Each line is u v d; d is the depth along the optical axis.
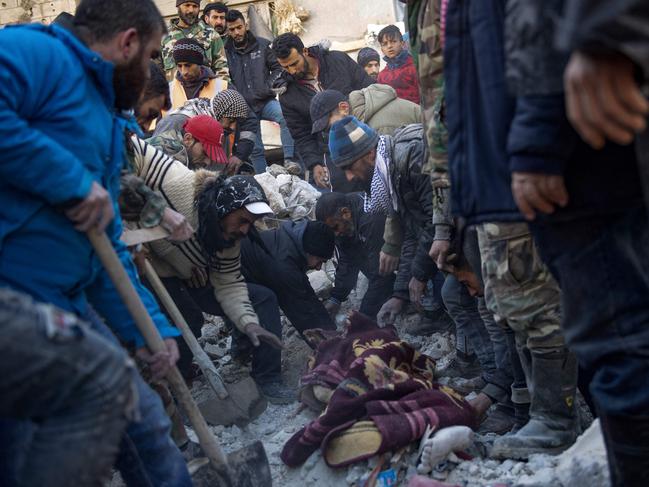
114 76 2.79
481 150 2.34
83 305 2.80
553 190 2.12
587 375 3.71
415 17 3.18
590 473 3.01
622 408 2.28
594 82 1.80
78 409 2.05
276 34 11.04
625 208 2.18
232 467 3.32
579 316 2.29
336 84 7.34
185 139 5.26
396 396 3.83
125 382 2.12
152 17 2.80
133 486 2.99
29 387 1.98
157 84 4.14
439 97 3.12
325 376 4.24
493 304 3.45
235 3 11.08
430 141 3.14
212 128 5.25
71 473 2.04
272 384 4.75
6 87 2.46
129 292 2.85
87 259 2.74
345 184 6.64
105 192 2.62
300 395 4.38
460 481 3.41
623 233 2.21
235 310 4.45
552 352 3.35
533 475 3.25
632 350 2.23
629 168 2.17
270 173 7.39
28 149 2.45
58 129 2.59
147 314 2.92
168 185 4.23
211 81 7.34
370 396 3.78
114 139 2.86
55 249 2.63
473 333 4.39
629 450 2.35
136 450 2.94
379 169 4.57
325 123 6.09
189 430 4.46
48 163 2.49
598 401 2.35
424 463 3.42
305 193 6.76
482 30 2.31
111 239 2.97
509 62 2.05
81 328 2.06
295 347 5.36
